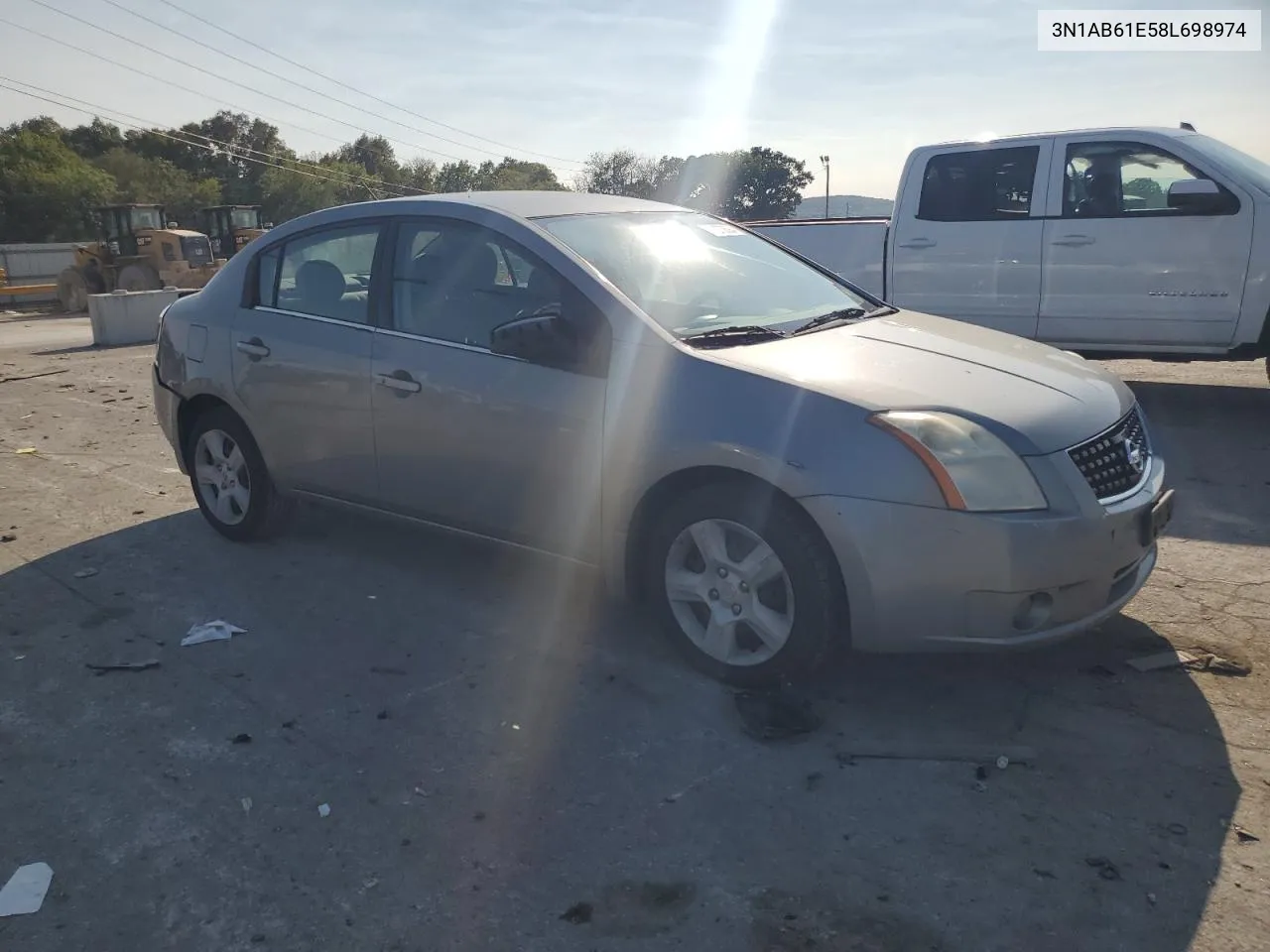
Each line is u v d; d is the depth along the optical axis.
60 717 3.70
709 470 3.64
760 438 3.47
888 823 2.98
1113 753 3.30
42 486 6.81
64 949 2.56
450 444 4.31
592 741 3.46
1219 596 4.47
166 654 4.20
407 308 4.52
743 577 3.64
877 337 4.17
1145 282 7.52
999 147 8.02
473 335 4.29
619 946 2.53
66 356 14.75
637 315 3.89
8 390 11.20
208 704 3.77
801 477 3.39
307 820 3.06
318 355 4.74
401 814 3.08
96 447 8.01
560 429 3.96
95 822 3.08
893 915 2.61
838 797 3.11
